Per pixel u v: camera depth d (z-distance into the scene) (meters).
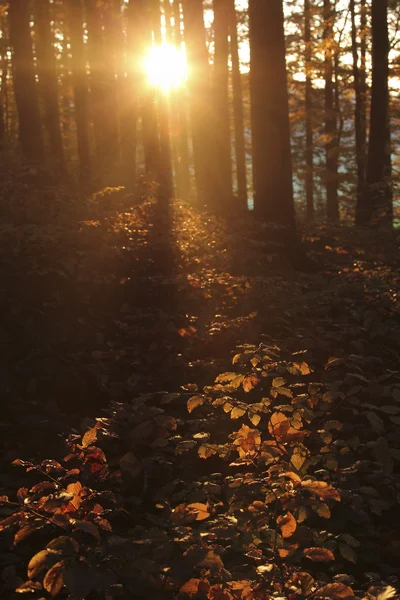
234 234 11.17
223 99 17.97
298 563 3.66
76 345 6.54
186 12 15.89
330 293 8.68
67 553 2.71
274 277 9.28
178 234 10.41
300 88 27.52
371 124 17.08
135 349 6.72
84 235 8.84
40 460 4.68
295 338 7.09
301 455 3.92
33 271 7.12
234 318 7.84
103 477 3.80
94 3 17.77
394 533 4.11
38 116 15.09
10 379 5.72
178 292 8.19
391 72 22.12
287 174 11.38
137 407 4.92
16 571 3.52
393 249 13.03
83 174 14.66
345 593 2.63
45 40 19.00
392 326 7.72
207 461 4.93
